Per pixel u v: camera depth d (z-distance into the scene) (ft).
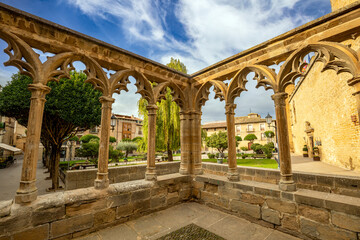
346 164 30.30
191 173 17.74
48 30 10.80
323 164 37.40
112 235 10.63
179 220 12.67
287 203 10.94
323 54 11.33
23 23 10.06
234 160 15.02
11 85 27.61
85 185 18.19
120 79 14.37
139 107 40.50
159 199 14.66
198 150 18.17
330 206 9.37
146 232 10.94
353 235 8.59
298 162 43.01
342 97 30.37
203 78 18.04
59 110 26.23
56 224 9.83
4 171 49.26
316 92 43.86
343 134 30.96
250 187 12.78
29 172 9.61
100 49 12.93
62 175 34.53
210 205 15.34
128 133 132.36
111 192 12.09
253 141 120.67
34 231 9.16
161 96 16.87
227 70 16.02
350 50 9.87
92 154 41.24
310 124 51.52
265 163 43.04
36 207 9.36
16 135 115.44
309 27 11.34
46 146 46.37
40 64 10.62
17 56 10.02
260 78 13.93
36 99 10.32
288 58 12.14
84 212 10.83
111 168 18.84
